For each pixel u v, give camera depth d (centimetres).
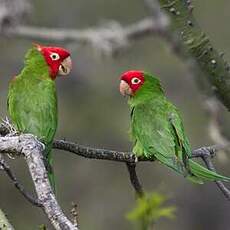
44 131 895
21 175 2052
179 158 849
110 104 2181
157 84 933
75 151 824
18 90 921
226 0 2175
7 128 829
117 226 2119
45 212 649
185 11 804
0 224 691
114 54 1688
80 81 2192
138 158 886
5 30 1688
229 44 2138
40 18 2161
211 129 1265
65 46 1797
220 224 2269
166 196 618
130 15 2214
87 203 2141
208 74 812
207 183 2267
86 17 2203
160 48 2181
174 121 884
